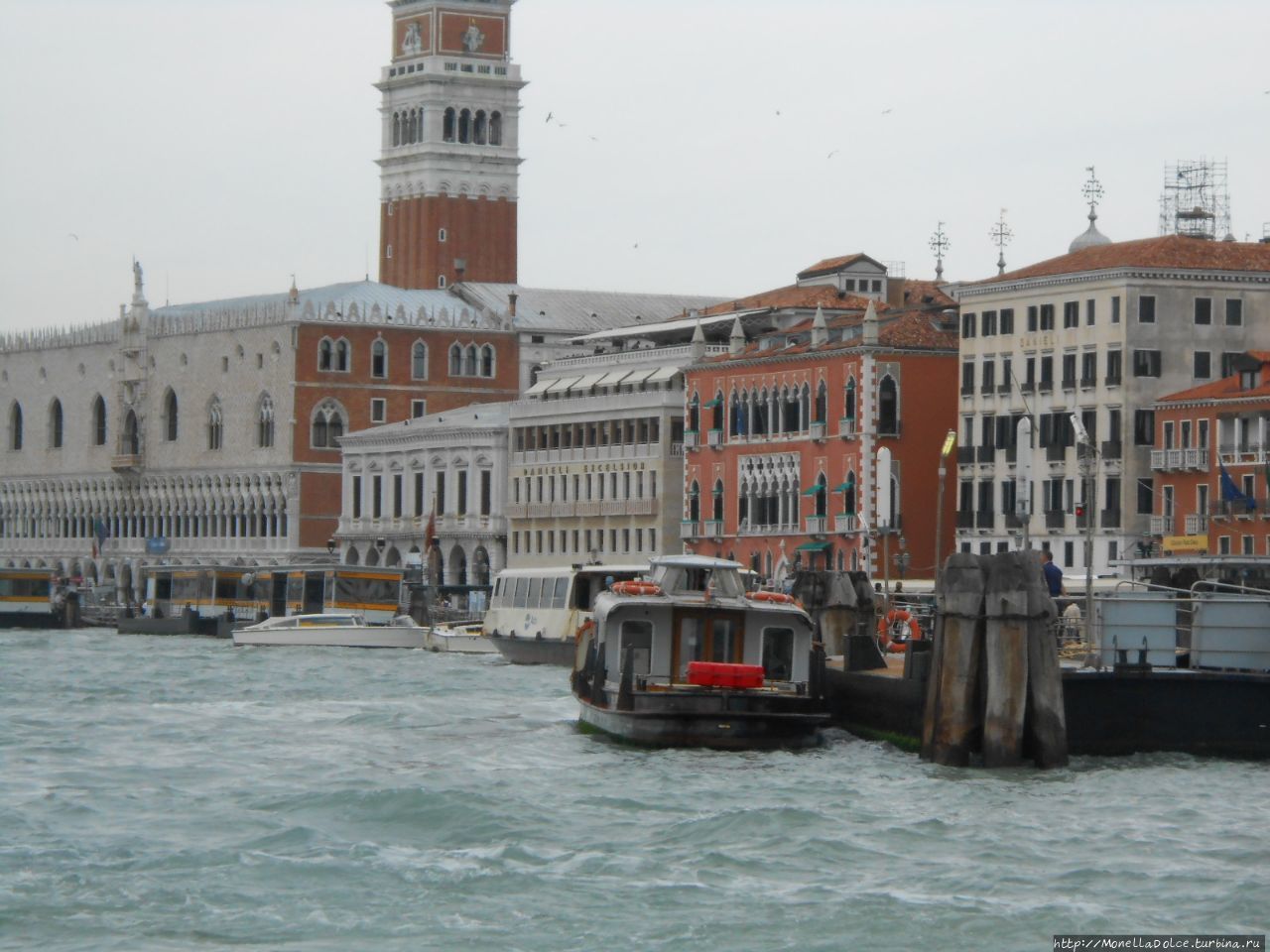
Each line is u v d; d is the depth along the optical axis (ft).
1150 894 222.69
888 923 213.05
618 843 247.50
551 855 241.55
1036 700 284.61
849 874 231.71
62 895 224.74
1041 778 280.51
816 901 220.43
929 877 230.27
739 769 295.69
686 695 311.27
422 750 323.78
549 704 398.21
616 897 223.10
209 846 246.68
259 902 222.28
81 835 253.85
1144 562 382.63
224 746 332.80
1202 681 294.05
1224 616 300.20
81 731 355.15
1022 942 207.72
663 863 237.04
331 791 278.26
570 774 293.23
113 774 301.43
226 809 270.46
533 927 213.05
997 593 285.23
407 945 208.44
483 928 213.05
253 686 447.42
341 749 326.65
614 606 324.19
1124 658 297.12
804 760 302.86
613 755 311.47
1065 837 247.50
